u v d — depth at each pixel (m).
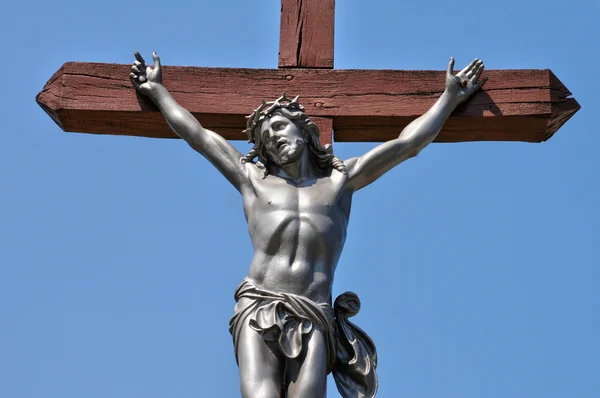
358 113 25.00
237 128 25.30
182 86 25.17
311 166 23.58
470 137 25.66
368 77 25.23
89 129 25.58
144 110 25.05
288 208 22.83
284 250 22.55
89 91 25.17
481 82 25.19
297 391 21.64
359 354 22.47
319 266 22.59
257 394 21.56
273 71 25.28
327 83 25.20
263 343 21.92
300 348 21.81
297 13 25.72
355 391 22.38
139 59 25.20
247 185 23.41
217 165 23.73
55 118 25.48
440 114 24.62
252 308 22.19
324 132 24.88
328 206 22.98
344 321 22.69
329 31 25.61
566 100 25.22
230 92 25.14
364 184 23.78
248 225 23.11
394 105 25.05
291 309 22.05
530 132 25.52
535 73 25.36
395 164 24.05
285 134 23.27
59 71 25.33
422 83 25.22
